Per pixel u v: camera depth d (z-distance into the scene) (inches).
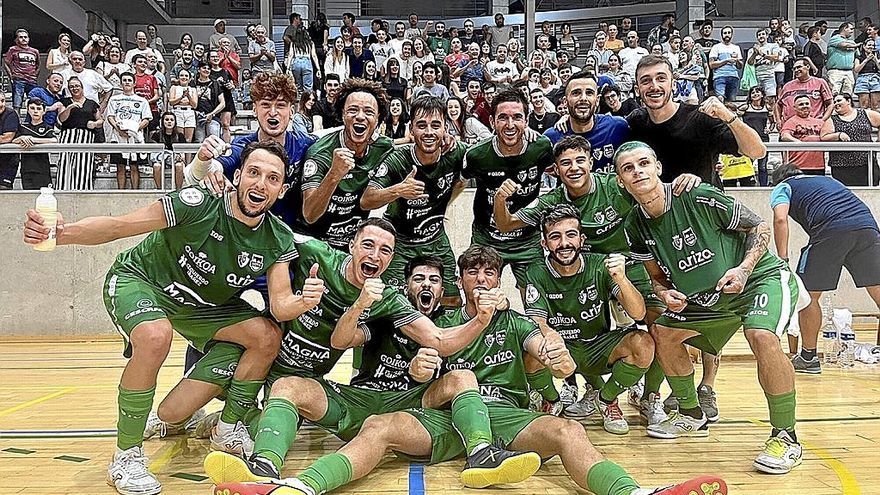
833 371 225.0
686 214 128.7
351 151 145.8
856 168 330.6
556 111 341.1
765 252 132.3
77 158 319.9
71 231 106.9
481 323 121.9
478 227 175.3
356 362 142.8
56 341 313.0
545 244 141.2
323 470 106.0
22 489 113.1
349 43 438.9
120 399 112.6
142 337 110.7
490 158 164.4
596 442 142.7
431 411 127.7
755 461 122.3
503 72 412.2
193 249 117.0
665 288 140.3
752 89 378.6
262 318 128.4
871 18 549.6
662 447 138.3
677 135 153.3
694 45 453.4
